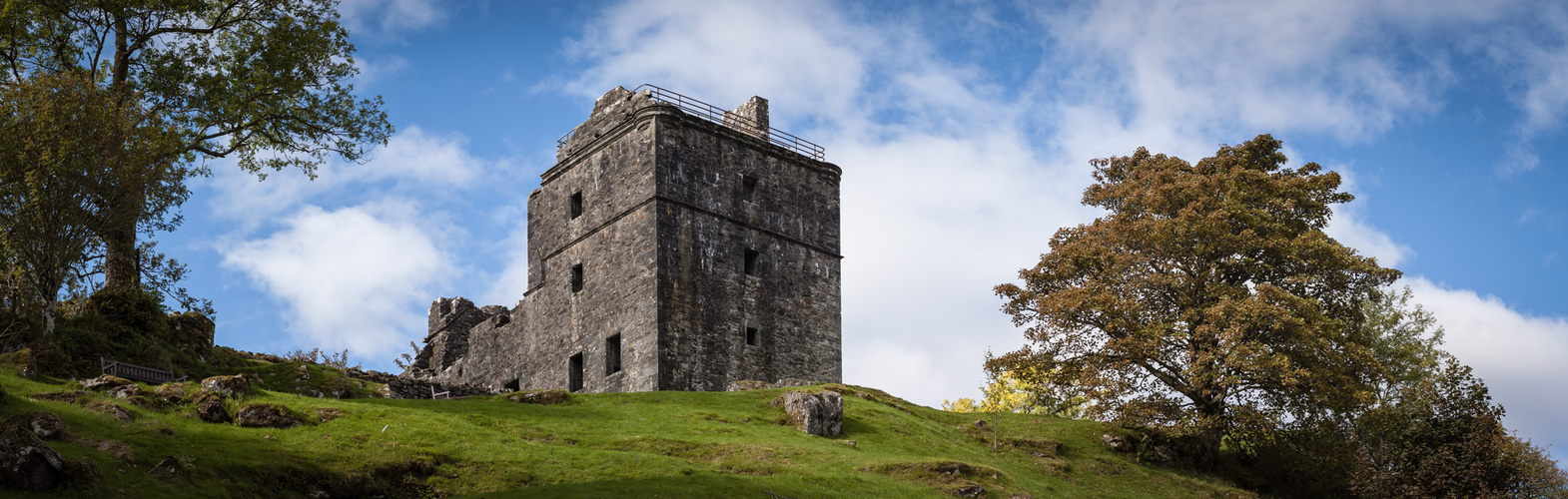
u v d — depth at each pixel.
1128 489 44.12
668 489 31.69
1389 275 47.47
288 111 45.38
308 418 34.28
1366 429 49.38
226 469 29.06
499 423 37.88
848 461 38.19
